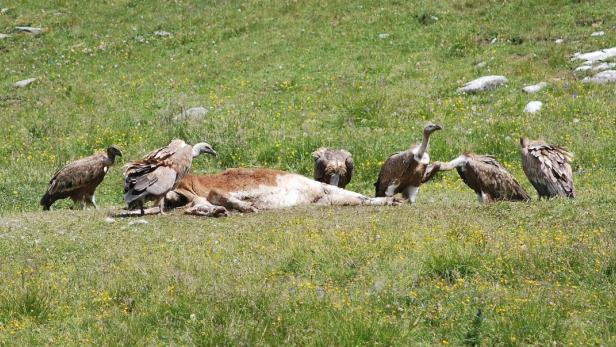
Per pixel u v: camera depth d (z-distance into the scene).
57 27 78.81
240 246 27.14
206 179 33.91
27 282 23.69
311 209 33.09
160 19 78.12
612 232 27.03
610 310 21.16
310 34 70.38
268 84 61.91
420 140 48.12
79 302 22.72
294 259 25.00
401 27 69.00
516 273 23.64
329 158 38.53
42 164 49.59
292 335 20.20
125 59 70.94
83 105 61.00
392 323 20.52
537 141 35.66
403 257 24.78
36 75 69.12
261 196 33.81
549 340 19.72
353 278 23.73
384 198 34.72
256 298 21.95
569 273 23.50
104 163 39.66
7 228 31.28
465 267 23.94
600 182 39.56
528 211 30.55
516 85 56.16
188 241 28.27
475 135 48.59
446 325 20.67
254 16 75.44
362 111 53.72
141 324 21.05
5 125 57.34
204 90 62.25
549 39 63.34
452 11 70.50
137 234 29.53
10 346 20.09
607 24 64.12
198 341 20.22
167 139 51.41
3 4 84.69
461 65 61.28
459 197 38.12
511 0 70.19
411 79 59.88
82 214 33.81
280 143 48.97
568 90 53.97
